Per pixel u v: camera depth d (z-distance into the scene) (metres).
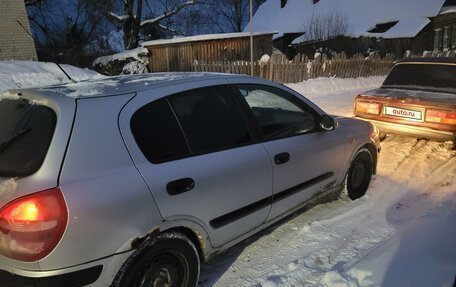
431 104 5.71
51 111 2.27
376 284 2.75
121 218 2.23
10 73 11.37
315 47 27.48
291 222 3.87
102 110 2.35
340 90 14.51
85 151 2.21
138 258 2.32
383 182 4.94
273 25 33.31
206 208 2.69
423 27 25.20
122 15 26.77
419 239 3.31
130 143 2.39
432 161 5.76
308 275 2.99
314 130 3.71
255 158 3.04
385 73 18.94
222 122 2.96
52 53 22.92
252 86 3.34
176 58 17.00
